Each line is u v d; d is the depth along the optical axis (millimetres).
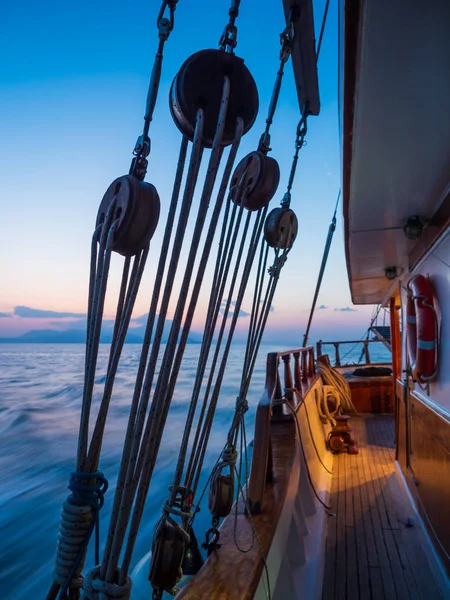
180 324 1085
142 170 1190
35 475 13688
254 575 1669
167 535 1319
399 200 3088
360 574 3160
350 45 1599
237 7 1206
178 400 26281
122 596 1002
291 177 2240
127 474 1030
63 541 1111
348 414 8672
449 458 2926
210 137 1125
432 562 3246
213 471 1925
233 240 1538
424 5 1361
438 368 3371
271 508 2369
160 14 1128
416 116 2008
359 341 11430
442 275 3244
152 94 1171
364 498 4512
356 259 4895
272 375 3020
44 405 27406
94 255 1228
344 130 2182
